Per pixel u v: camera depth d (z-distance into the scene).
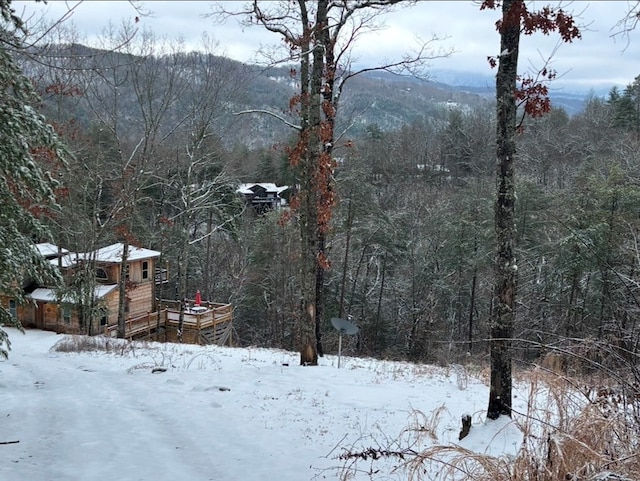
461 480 3.83
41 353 17.11
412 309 33.00
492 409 7.14
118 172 24.78
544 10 6.79
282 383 11.04
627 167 23.59
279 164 51.12
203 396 9.73
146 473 6.10
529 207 26.33
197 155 27.86
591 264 20.27
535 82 7.24
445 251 32.81
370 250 35.59
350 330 13.12
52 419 8.27
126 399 9.55
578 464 3.33
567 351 3.96
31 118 10.58
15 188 11.39
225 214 34.50
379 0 13.09
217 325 30.36
